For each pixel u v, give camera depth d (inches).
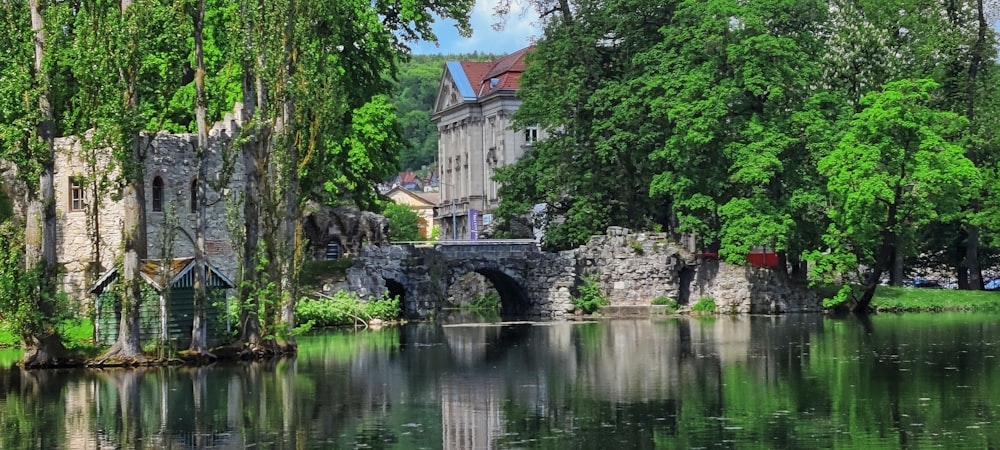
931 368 2030.0
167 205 2662.4
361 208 3558.1
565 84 3740.2
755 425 1528.1
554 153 3767.2
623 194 3809.1
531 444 1433.3
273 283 2233.0
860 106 3754.9
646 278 3695.9
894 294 3681.1
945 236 4050.2
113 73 2039.9
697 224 3572.8
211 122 2267.5
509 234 4495.6
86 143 2049.7
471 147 6097.4
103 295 2217.0
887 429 1494.8
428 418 1598.2
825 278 3469.5
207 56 3038.9
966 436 1450.5
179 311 2225.6
